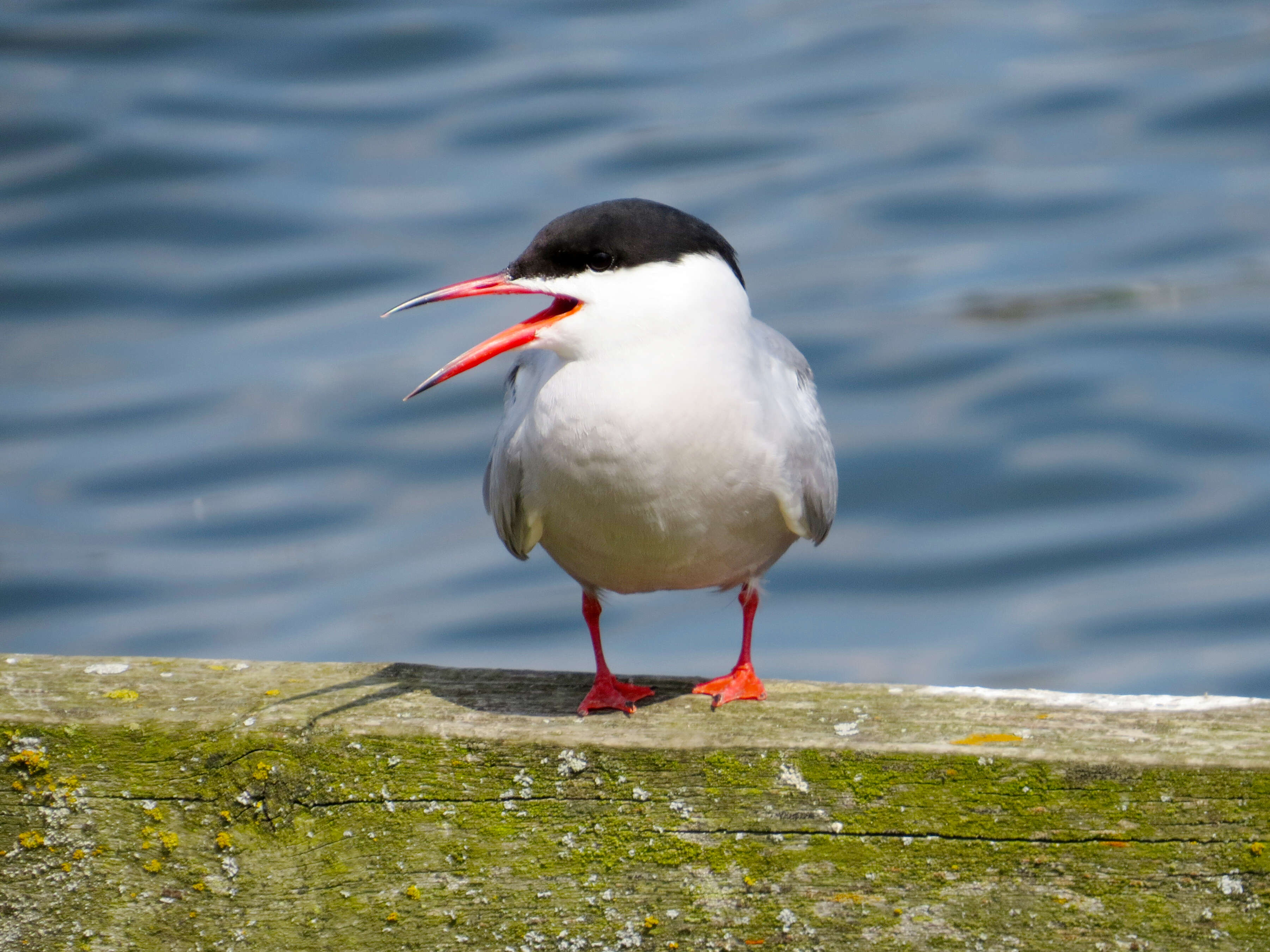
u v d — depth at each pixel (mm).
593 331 6473
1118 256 23188
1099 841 5242
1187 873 5180
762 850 5492
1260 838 5113
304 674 6344
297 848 5730
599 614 7789
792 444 6914
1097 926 5262
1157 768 5168
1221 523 17922
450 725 5715
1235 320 21516
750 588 7543
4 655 6449
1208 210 24250
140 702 5980
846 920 5457
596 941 5617
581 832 5609
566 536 7000
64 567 18766
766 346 7223
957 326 21938
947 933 5379
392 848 5703
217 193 25547
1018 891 5320
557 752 5598
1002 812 5309
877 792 5402
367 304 23203
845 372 21141
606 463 6512
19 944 5863
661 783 5543
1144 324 21641
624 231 6445
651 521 6676
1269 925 5117
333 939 5719
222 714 5852
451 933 5695
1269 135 26391
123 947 5809
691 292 6461
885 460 19328
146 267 24062
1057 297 22484
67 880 5812
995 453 19391
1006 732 5496
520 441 6926
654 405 6406
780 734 5566
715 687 6590
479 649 17203
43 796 5801
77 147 26547
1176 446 19141
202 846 5766
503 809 5645
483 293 6621
